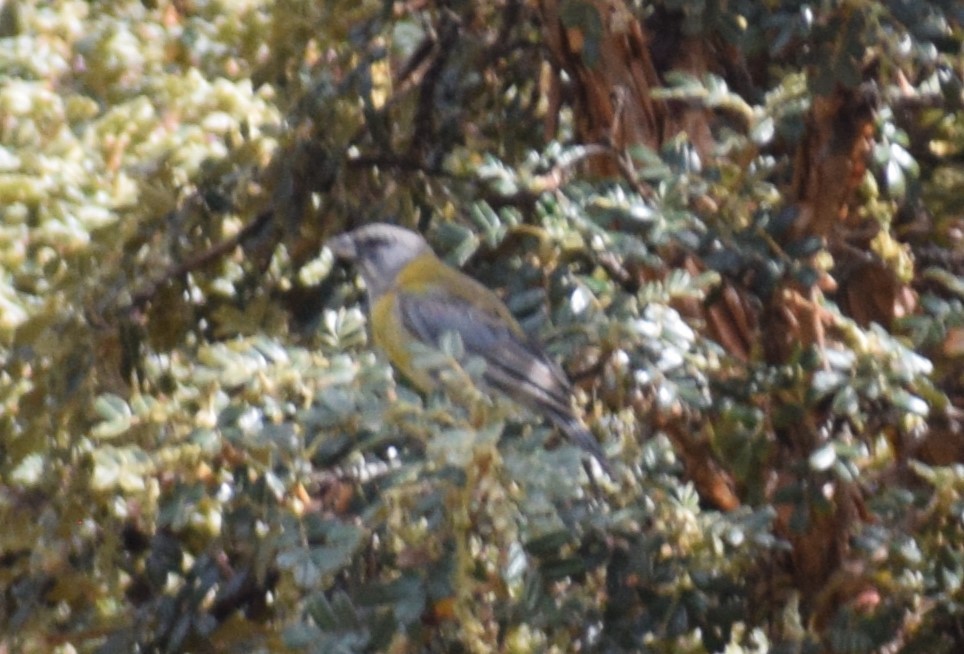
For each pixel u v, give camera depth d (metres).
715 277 8.91
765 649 9.54
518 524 6.99
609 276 9.70
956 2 8.38
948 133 10.21
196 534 9.98
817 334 9.05
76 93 15.05
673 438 9.48
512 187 9.06
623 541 8.20
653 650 8.52
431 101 11.11
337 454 8.00
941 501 8.59
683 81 9.01
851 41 8.29
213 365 8.00
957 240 10.42
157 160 10.95
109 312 9.95
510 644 8.59
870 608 9.18
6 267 11.91
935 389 9.03
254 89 10.87
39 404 9.89
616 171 10.02
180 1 15.91
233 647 9.15
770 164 9.46
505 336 9.27
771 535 8.78
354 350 8.90
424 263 10.42
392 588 7.11
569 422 8.84
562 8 9.30
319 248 10.66
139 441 8.18
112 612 9.90
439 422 7.31
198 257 10.32
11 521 9.78
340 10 10.67
